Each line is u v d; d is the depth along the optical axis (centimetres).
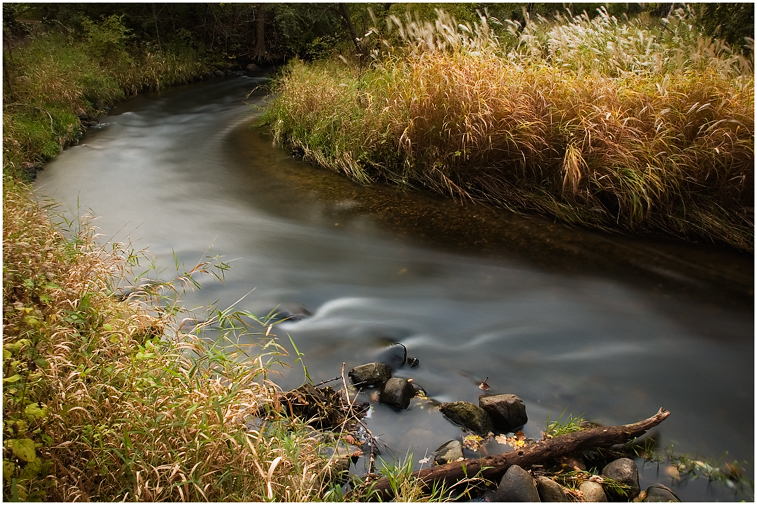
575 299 458
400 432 304
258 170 786
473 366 368
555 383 352
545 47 840
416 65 740
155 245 548
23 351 248
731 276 489
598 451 292
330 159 782
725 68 646
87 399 239
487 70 686
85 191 708
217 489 225
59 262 357
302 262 521
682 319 429
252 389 277
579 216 588
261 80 1619
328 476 263
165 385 257
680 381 358
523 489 253
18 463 215
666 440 305
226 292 456
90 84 1224
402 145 700
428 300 454
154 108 1248
